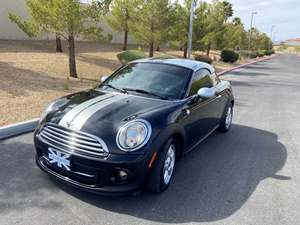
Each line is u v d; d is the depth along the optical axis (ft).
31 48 56.13
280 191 13.62
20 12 66.08
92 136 10.83
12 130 18.28
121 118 11.62
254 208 12.12
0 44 54.03
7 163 14.47
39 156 12.64
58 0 32.50
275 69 95.76
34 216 10.66
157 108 12.75
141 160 10.85
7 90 26.66
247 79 60.59
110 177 10.78
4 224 10.18
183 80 15.34
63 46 66.18
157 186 12.04
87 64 48.44
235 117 26.99
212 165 15.99
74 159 10.94
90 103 12.81
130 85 15.30
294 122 26.35
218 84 19.83
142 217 11.00
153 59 17.52
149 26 58.18
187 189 13.20
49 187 12.55
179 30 72.74
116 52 72.90
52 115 12.35
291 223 11.28
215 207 12.00
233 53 100.94
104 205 11.53
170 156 12.90
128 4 61.46
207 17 87.81
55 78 34.99
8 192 12.06
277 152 18.56
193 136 15.38
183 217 11.20
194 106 14.75
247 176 14.96
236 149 18.62
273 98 38.86
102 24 93.30
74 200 11.73
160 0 55.67
